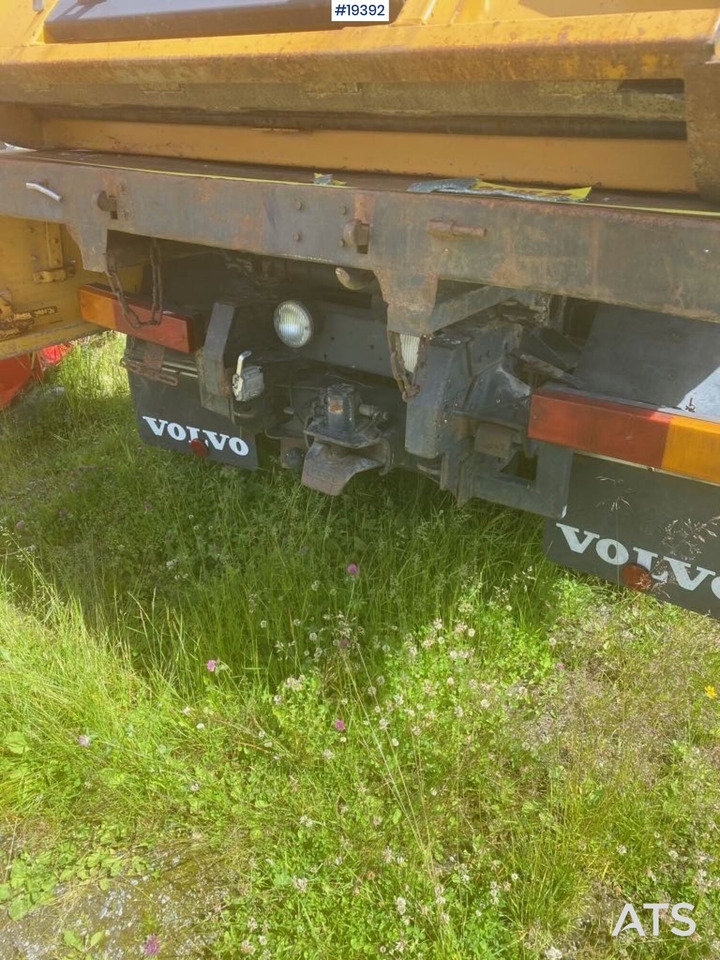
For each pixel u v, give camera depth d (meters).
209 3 2.21
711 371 2.19
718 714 2.59
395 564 3.08
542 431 2.29
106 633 2.81
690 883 2.12
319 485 2.69
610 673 2.80
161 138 2.82
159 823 2.34
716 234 1.56
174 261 3.42
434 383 2.38
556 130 1.95
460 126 2.08
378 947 1.98
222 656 2.75
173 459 3.96
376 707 2.46
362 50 1.83
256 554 3.13
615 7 1.60
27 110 3.03
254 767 2.42
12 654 2.72
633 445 2.15
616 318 2.35
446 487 2.57
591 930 2.06
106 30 2.45
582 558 2.55
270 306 3.07
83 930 2.10
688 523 2.27
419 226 1.92
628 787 2.25
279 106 2.24
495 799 2.32
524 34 1.64
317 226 2.09
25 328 3.53
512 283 1.86
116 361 5.28
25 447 4.49
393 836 2.21
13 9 2.69
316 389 3.04
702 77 1.48
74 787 2.41
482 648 2.78
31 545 3.29
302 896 2.09
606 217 1.68
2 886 2.21
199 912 2.13
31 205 2.75
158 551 3.40
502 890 2.10
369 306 2.91
